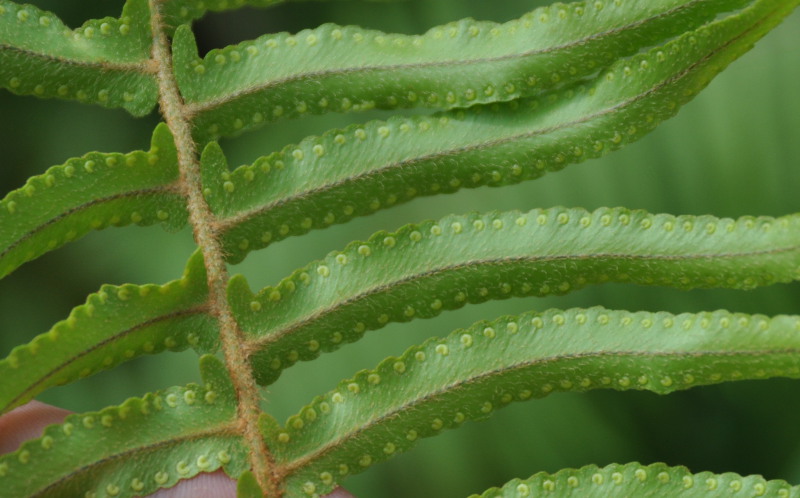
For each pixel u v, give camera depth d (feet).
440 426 1.01
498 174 1.03
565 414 1.27
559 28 1.03
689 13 1.03
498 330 1.01
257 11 1.54
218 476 1.06
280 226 1.03
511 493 0.99
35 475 0.98
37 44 1.02
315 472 1.00
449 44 1.03
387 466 1.27
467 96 1.03
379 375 1.01
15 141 1.44
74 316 0.99
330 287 1.02
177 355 1.31
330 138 1.03
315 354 1.02
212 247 1.02
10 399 0.98
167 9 1.03
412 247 1.02
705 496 0.99
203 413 1.00
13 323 1.34
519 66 1.03
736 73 1.29
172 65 1.03
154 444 1.00
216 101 1.03
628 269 1.02
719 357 1.00
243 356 1.01
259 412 1.01
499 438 1.27
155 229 1.38
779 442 1.25
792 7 1.01
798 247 1.01
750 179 1.27
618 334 1.01
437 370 1.01
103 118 1.47
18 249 1.00
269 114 1.03
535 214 1.02
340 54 1.03
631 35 1.03
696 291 1.25
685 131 1.28
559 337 1.01
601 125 1.03
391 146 1.03
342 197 1.03
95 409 1.29
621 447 1.26
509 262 1.02
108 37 1.03
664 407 1.27
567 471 0.99
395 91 1.03
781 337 1.00
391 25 1.42
